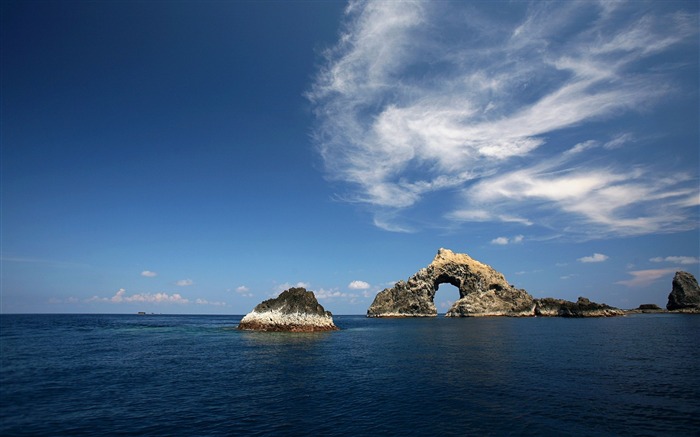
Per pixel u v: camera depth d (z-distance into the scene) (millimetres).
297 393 25234
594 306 133625
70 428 18031
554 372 32031
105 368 32844
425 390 26016
